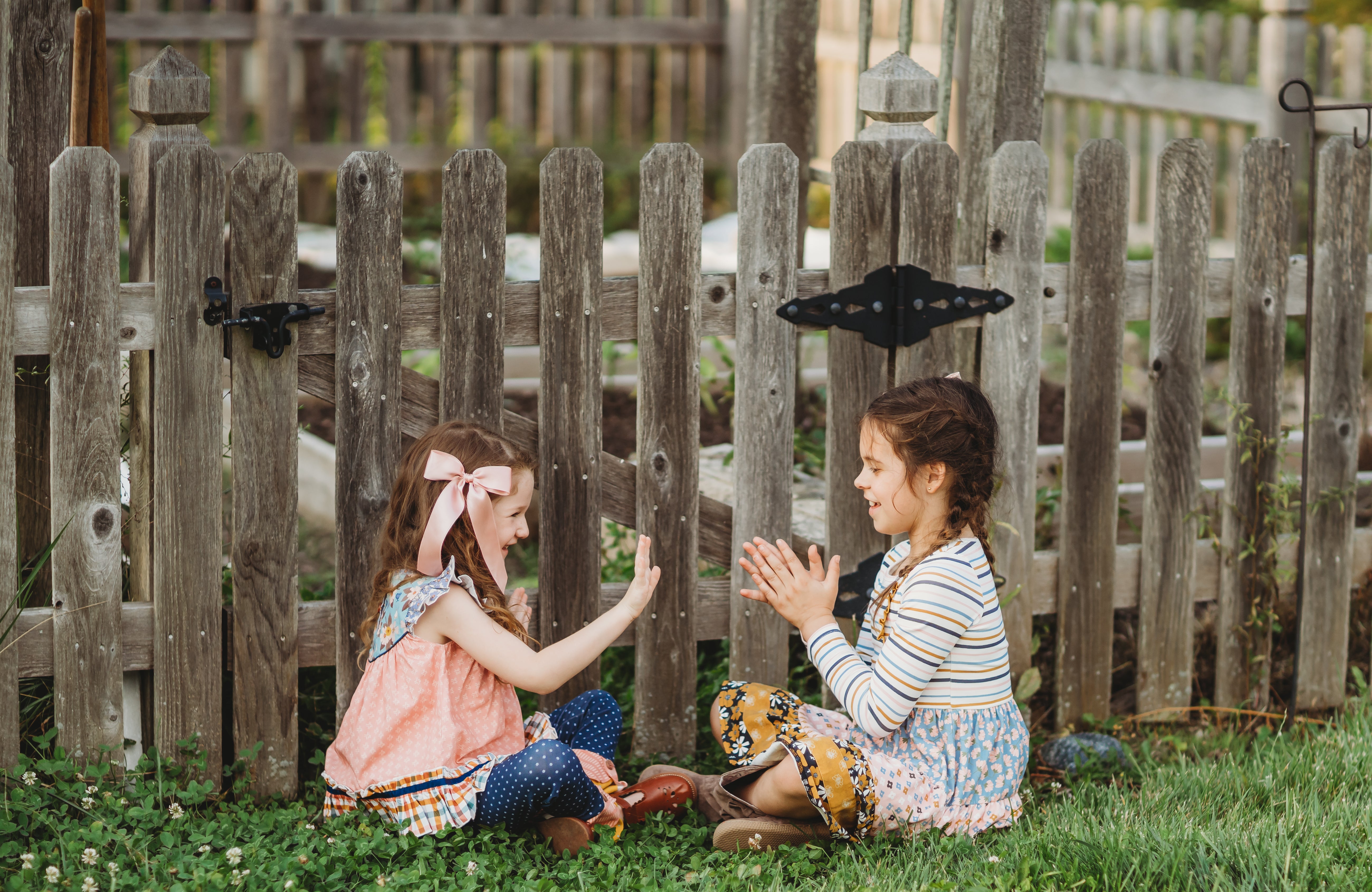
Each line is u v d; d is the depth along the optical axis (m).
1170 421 3.71
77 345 2.95
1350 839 2.84
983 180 3.97
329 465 5.31
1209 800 3.13
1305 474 3.64
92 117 3.30
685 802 3.13
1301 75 7.73
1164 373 3.68
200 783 3.18
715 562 3.54
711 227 8.19
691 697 3.51
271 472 3.13
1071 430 3.63
